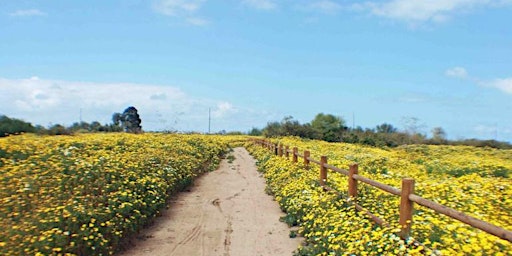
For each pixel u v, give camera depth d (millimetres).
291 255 6664
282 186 11664
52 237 5602
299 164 13516
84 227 6082
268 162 18641
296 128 39875
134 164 10734
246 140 43062
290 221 8648
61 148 11617
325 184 9812
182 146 19375
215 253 6809
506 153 23359
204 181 15180
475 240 4355
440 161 17203
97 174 8836
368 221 6277
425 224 5383
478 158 19547
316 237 6781
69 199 7121
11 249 5297
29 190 7402
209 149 24078
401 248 4855
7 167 8938
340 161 14930
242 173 17859
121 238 7090
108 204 7484
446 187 8359
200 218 9312
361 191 8055
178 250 6957
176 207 10469
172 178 11805
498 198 7762
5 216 6410
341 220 6512
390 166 14797
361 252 5227
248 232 8125
